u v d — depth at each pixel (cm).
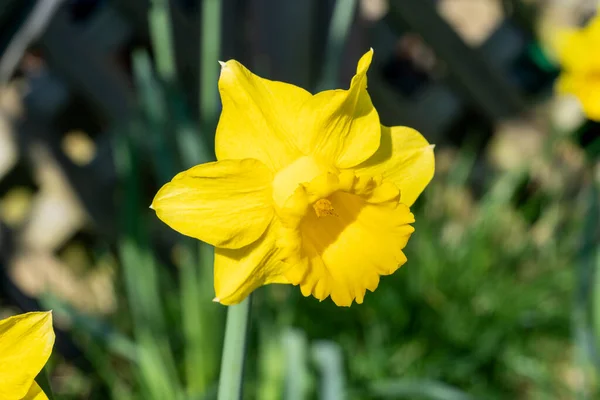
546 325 76
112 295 74
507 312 73
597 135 88
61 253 74
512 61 90
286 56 69
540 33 86
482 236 78
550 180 90
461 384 72
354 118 38
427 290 74
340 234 39
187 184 36
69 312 55
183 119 53
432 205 84
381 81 82
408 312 72
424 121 87
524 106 91
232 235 37
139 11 68
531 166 87
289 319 60
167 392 56
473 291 74
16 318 33
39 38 62
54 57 64
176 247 79
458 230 90
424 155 39
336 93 37
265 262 38
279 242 37
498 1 86
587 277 61
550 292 77
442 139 91
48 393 33
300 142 38
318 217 40
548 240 84
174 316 69
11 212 79
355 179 38
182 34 71
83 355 72
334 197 40
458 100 89
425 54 100
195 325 56
